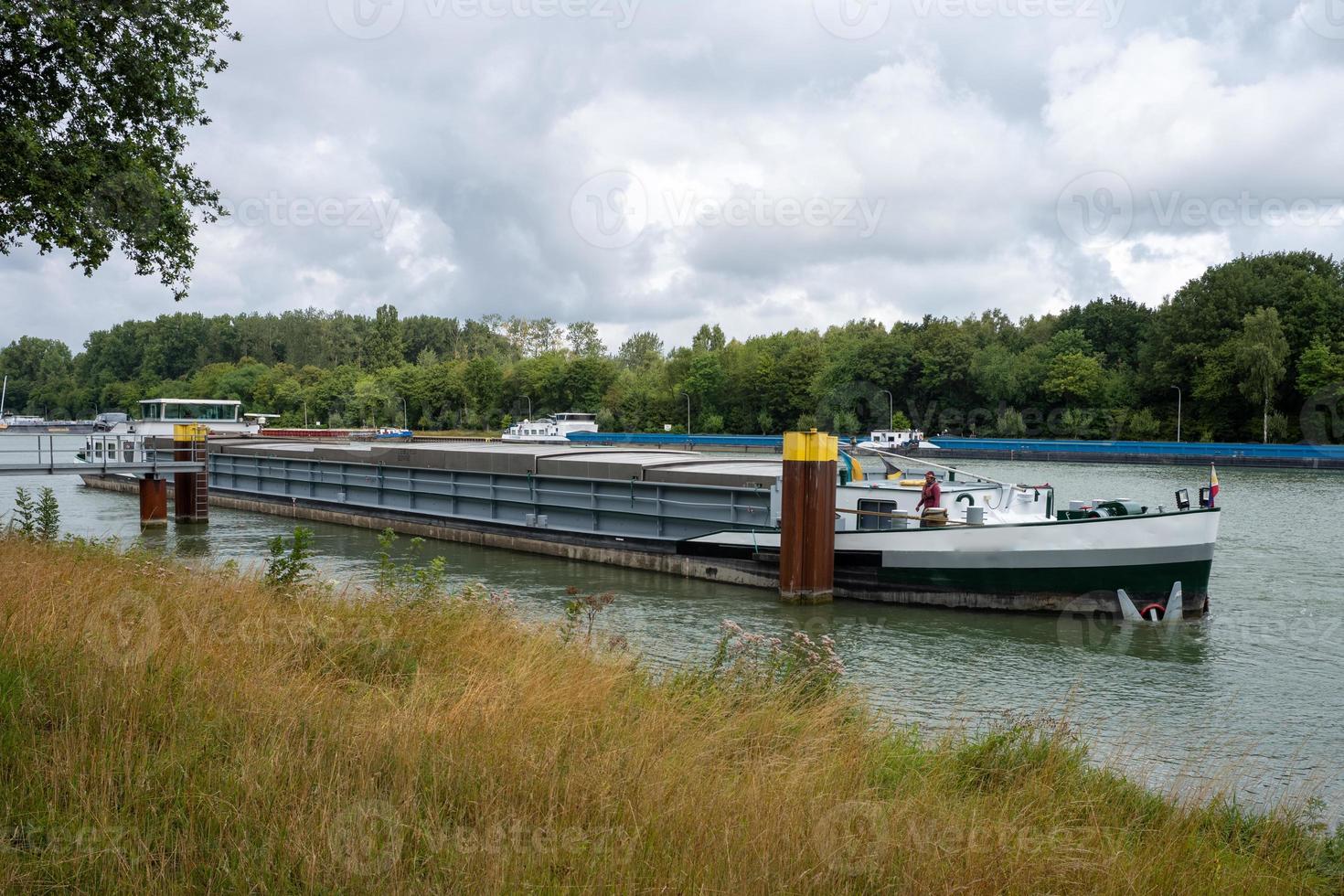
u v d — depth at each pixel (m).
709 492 22.27
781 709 8.16
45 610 8.26
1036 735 9.22
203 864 4.11
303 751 5.34
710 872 4.47
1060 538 17.39
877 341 99.56
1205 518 17.19
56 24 13.58
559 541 25.02
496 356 148.00
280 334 164.12
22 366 183.12
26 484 48.47
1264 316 72.31
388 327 147.75
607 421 112.31
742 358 109.12
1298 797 8.77
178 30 15.77
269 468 36.62
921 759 7.76
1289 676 13.81
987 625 16.92
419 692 7.16
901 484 20.95
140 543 19.45
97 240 15.31
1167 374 80.56
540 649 9.39
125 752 4.99
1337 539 28.20
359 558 24.34
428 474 29.72
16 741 5.08
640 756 6.02
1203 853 6.13
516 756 5.71
